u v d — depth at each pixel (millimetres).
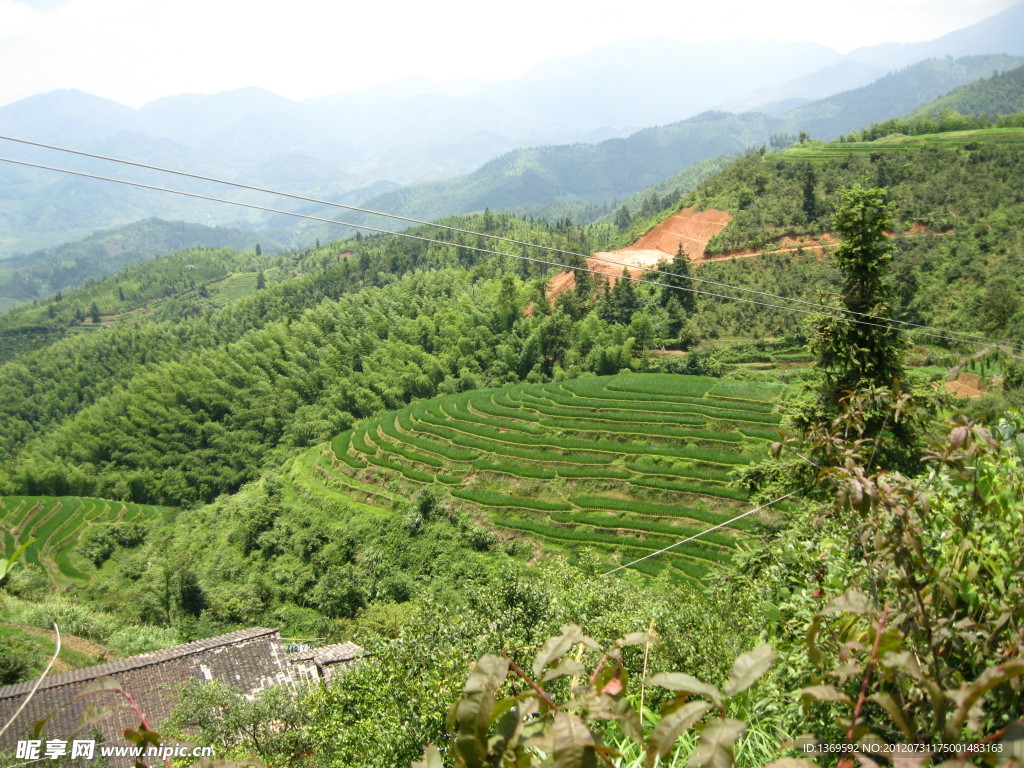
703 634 14859
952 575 4504
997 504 4996
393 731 13445
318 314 133000
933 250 82438
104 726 27469
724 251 105812
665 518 55656
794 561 7719
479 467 65875
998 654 3990
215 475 103750
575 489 61094
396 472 69062
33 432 136500
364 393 104562
